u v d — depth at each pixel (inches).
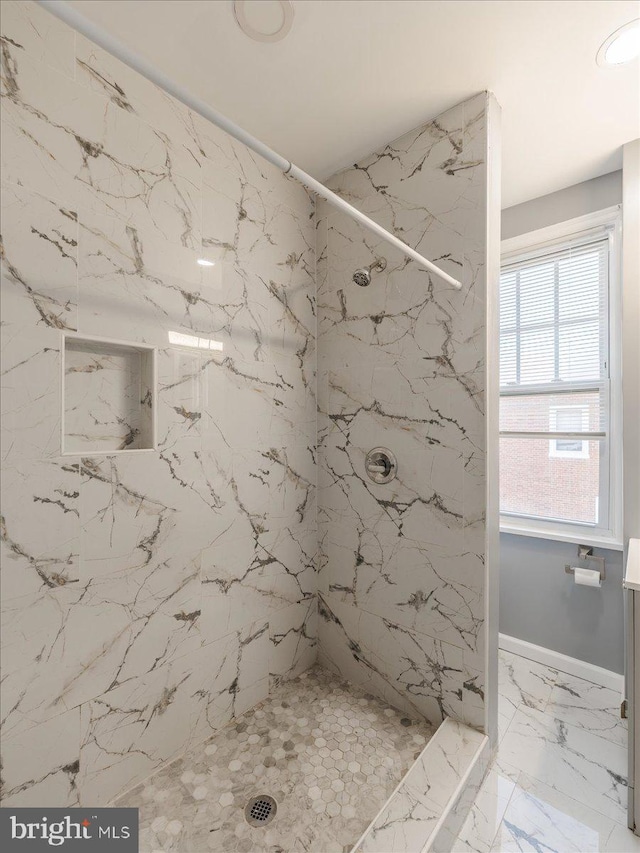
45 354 44.3
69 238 45.9
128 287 51.2
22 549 42.9
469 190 59.7
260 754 58.9
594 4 45.3
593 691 77.8
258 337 68.1
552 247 86.4
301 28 47.9
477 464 59.4
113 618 50.4
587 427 83.4
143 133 52.6
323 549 79.2
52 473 45.0
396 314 68.0
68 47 45.6
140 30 47.9
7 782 42.3
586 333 83.1
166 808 50.6
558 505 87.3
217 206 61.7
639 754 50.7
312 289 78.4
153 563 54.4
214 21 46.9
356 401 73.5
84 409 49.5
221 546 62.9
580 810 54.1
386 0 44.7
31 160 43.0
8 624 42.1
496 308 60.9
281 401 72.3
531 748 64.2
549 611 86.2
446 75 55.1
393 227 68.2
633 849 49.3
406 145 66.4
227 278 63.1
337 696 71.5
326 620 79.1
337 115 62.4
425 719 65.4
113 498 50.2
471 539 60.1
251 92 57.7
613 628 79.3
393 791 52.9
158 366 54.6
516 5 45.5
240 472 65.5
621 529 79.0
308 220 77.6
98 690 49.2
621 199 77.7
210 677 61.8
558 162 75.3
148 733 54.4
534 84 56.7
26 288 42.8
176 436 56.7
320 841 47.0
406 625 67.4
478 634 59.5
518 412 91.7
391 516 69.1
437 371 63.4
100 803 49.7
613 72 54.6
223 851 46.1
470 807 54.0
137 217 52.0
